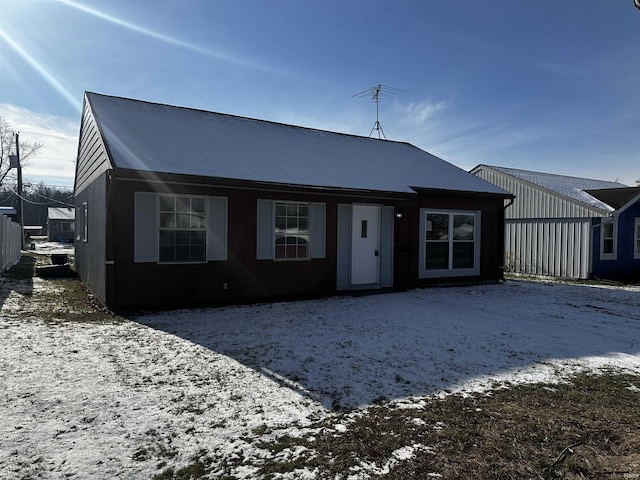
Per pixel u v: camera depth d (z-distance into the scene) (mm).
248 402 3811
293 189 8648
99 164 8695
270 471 2736
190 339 5824
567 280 14633
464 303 9227
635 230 16266
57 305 8102
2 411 3480
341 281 9969
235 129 11430
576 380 4590
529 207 16844
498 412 3715
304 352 5340
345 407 3760
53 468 2705
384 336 6199
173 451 2953
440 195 11359
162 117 10602
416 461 2889
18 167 32688
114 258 7477
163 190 7801
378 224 10586
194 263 8180
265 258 8938
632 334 6758
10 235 16125
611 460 2957
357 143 13930
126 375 4387
